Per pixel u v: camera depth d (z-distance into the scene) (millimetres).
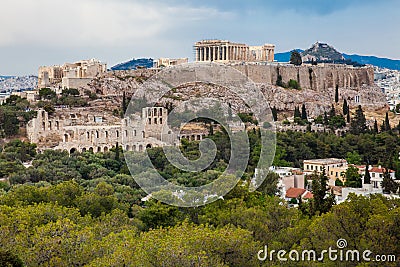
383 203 92438
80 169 193375
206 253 74000
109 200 125750
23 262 76250
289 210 103375
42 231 83000
